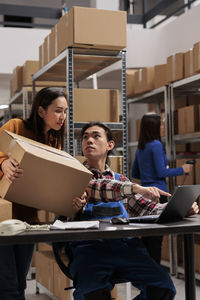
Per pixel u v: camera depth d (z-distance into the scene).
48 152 1.63
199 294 3.14
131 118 6.59
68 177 1.59
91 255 1.68
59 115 1.94
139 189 1.66
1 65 5.65
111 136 1.96
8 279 1.70
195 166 3.74
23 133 1.90
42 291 3.37
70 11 2.86
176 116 4.15
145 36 5.68
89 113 2.98
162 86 4.19
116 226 1.45
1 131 1.71
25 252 1.77
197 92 4.26
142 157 3.64
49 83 4.31
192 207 1.74
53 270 3.00
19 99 5.24
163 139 4.25
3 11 6.60
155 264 1.71
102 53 2.98
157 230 1.40
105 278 1.65
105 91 3.03
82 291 1.60
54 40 3.20
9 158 1.57
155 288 1.66
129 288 2.62
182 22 5.18
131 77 4.68
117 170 2.95
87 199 1.75
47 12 6.78
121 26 2.91
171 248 3.85
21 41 5.74
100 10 2.86
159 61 5.66
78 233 1.29
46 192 1.61
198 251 3.53
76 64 3.23
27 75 4.51
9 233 1.23
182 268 3.70
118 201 1.83
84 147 1.92
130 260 1.70
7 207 1.57
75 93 2.95
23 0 6.99
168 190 4.02
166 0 6.49
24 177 1.54
